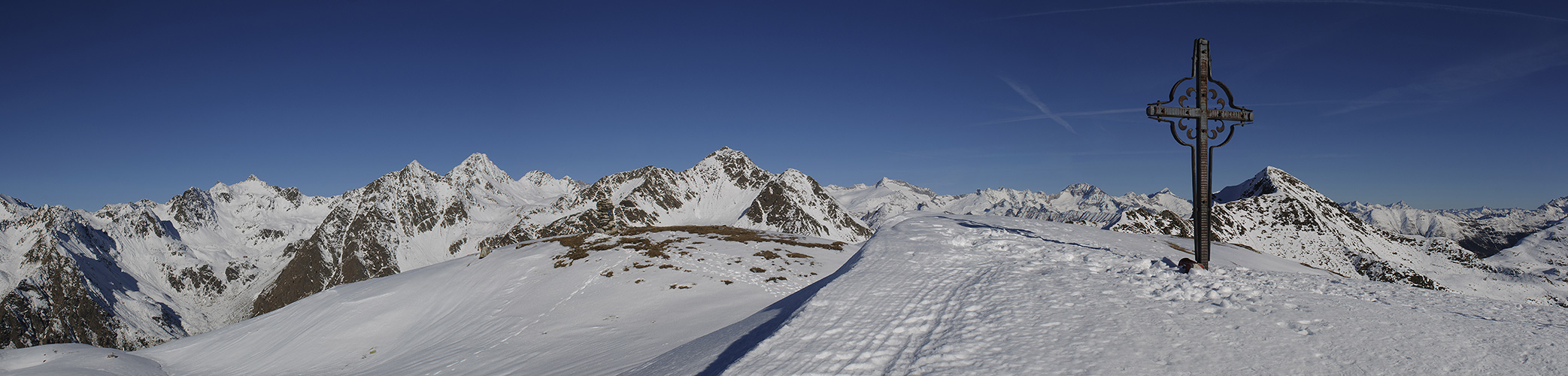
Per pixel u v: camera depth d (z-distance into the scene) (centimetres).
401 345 4559
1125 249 2709
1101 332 1227
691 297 4259
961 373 1062
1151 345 1140
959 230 2784
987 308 1468
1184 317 1319
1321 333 1184
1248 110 2067
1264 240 12650
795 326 1516
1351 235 13250
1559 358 995
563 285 4850
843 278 1986
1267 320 1283
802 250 6069
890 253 2347
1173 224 12294
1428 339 1127
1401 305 1382
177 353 6053
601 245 6100
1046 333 1242
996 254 2231
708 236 6706
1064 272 1842
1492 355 1034
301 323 5719
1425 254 12588
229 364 5262
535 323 4075
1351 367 1006
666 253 5544
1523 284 10350
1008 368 1059
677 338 2833
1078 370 1028
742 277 4762
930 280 1855
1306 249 12106
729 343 1870
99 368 5612
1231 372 998
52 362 6156
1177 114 2012
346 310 5544
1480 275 10988
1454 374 961
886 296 1714
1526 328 1175
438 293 5541
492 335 4012
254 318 6700
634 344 2955
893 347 1281
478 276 5591
